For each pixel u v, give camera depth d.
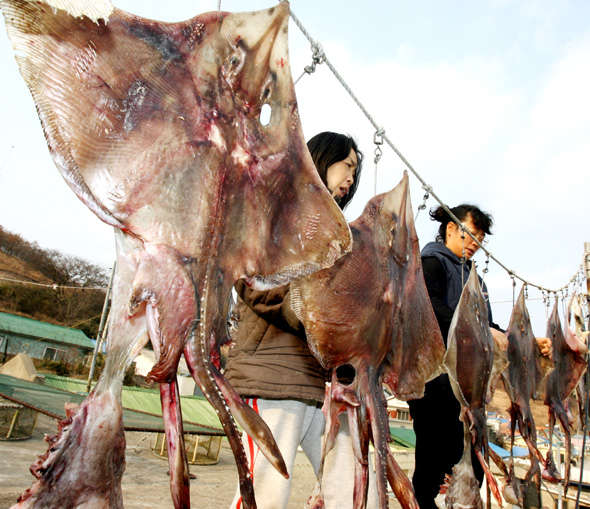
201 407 9.51
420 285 2.78
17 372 14.68
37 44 1.22
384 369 2.49
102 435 1.21
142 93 1.40
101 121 1.32
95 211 1.30
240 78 1.62
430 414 3.26
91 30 1.29
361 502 1.97
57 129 1.25
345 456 2.36
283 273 1.72
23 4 1.19
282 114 1.73
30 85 1.21
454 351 2.84
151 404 9.66
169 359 1.30
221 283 1.51
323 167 2.51
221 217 1.53
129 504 4.04
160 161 1.41
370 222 2.43
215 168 1.53
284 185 1.72
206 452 7.73
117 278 1.35
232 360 2.21
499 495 2.83
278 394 2.01
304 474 7.09
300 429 2.08
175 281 1.35
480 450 3.02
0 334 26.02
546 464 4.89
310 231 1.76
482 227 3.81
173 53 1.46
